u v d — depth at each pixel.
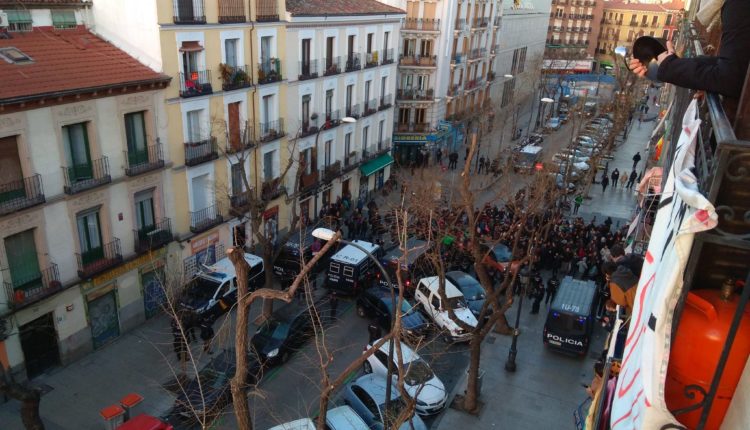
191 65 22.89
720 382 3.57
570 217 36.22
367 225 32.00
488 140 53.34
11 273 17.53
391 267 25.34
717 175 3.08
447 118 48.50
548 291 25.64
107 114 19.50
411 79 44.66
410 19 43.31
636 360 4.01
